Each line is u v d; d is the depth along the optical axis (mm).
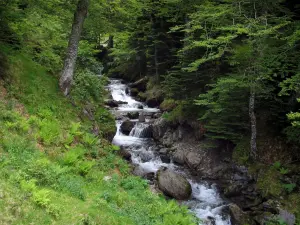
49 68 17984
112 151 16047
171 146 21672
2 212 6766
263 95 16188
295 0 16734
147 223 9875
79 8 16719
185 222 10656
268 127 17266
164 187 14891
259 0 14672
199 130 20453
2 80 13656
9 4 14062
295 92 14734
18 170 9195
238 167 16375
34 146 11445
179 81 21766
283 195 13172
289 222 11875
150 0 28203
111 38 52000
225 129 17672
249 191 14828
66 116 15438
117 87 38156
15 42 16703
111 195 10547
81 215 8320
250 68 14789
